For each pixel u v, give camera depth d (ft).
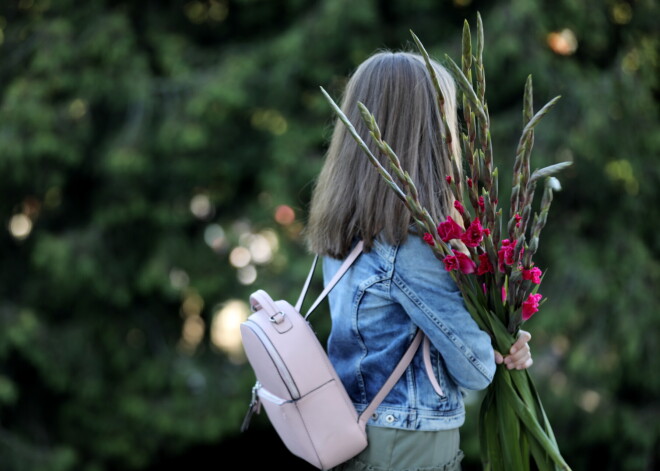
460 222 5.65
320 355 5.45
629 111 17.74
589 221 19.10
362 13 17.21
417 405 5.37
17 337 17.95
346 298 5.55
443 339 5.19
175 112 17.94
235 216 19.57
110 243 19.20
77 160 18.26
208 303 19.74
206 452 23.47
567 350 18.43
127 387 19.74
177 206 19.03
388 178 4.99
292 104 18.80
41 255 18.20
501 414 5.69
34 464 18.60
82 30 18.33
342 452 5.37
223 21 19.84
